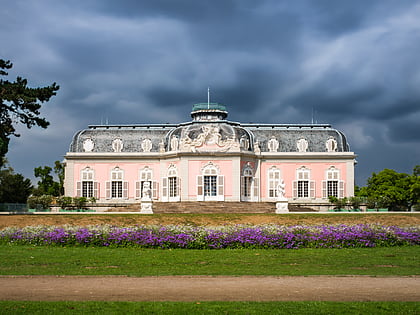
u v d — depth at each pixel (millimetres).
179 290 17516
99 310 14688
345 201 71188
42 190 103250
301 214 54656
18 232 32594
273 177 75125
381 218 50625
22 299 16203
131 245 30766
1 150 53844
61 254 27188
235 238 30375
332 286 18266
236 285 18422
